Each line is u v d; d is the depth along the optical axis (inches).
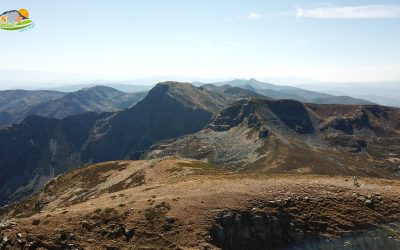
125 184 3506.4
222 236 1696.6
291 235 1736.0
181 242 1631.4
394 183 2234.3
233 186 2108.8
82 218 1806.1
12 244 1608.0
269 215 1784.0
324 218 1801.2
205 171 3216.0
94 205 2095.2
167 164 3683.6
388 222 1782.7
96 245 1644.9
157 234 1691.7
